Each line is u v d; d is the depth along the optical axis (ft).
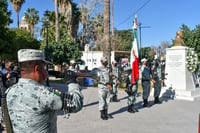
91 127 19.70
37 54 5.96
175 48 37.47
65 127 19.62
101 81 22.22
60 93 5.73
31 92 5.54
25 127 5.36
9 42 66.54
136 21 26.66
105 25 42.91
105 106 22.33
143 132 18.48
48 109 5.59
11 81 17.89
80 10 126.72
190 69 36.04
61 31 102.12
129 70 25.81
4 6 71.41
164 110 26.45
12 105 5.60
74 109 5.98
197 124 20.75
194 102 31.30
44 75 6.18
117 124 20.67
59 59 67.56
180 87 36.40
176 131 18.80
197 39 53.72
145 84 28.12
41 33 123.44
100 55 101.40
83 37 137.08
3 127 17.01
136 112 25.46
